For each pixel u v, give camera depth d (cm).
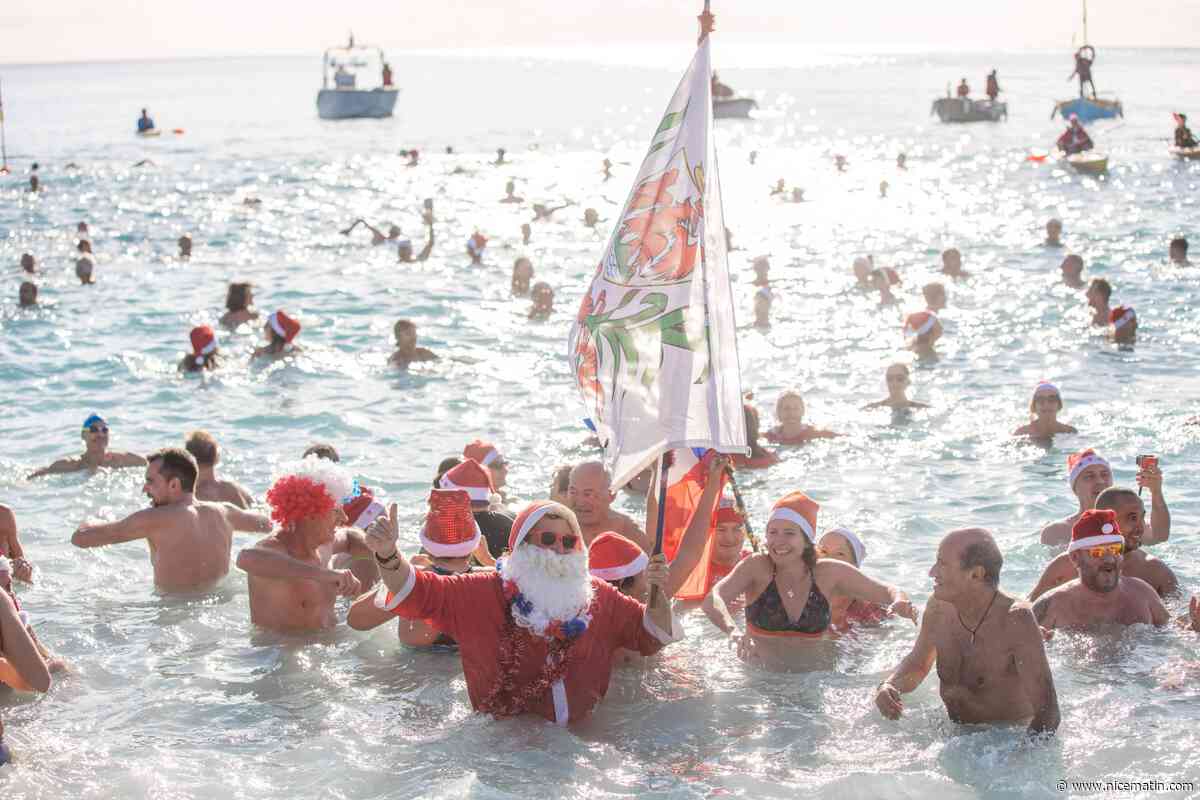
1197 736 622
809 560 771
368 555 877
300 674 746
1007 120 6681
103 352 1728
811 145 5538
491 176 4453
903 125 6656
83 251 2694
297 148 5838
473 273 2433
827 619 773
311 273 2453
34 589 891
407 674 746
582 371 760
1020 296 2011
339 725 671
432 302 2122
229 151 5694
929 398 1434
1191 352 1602
